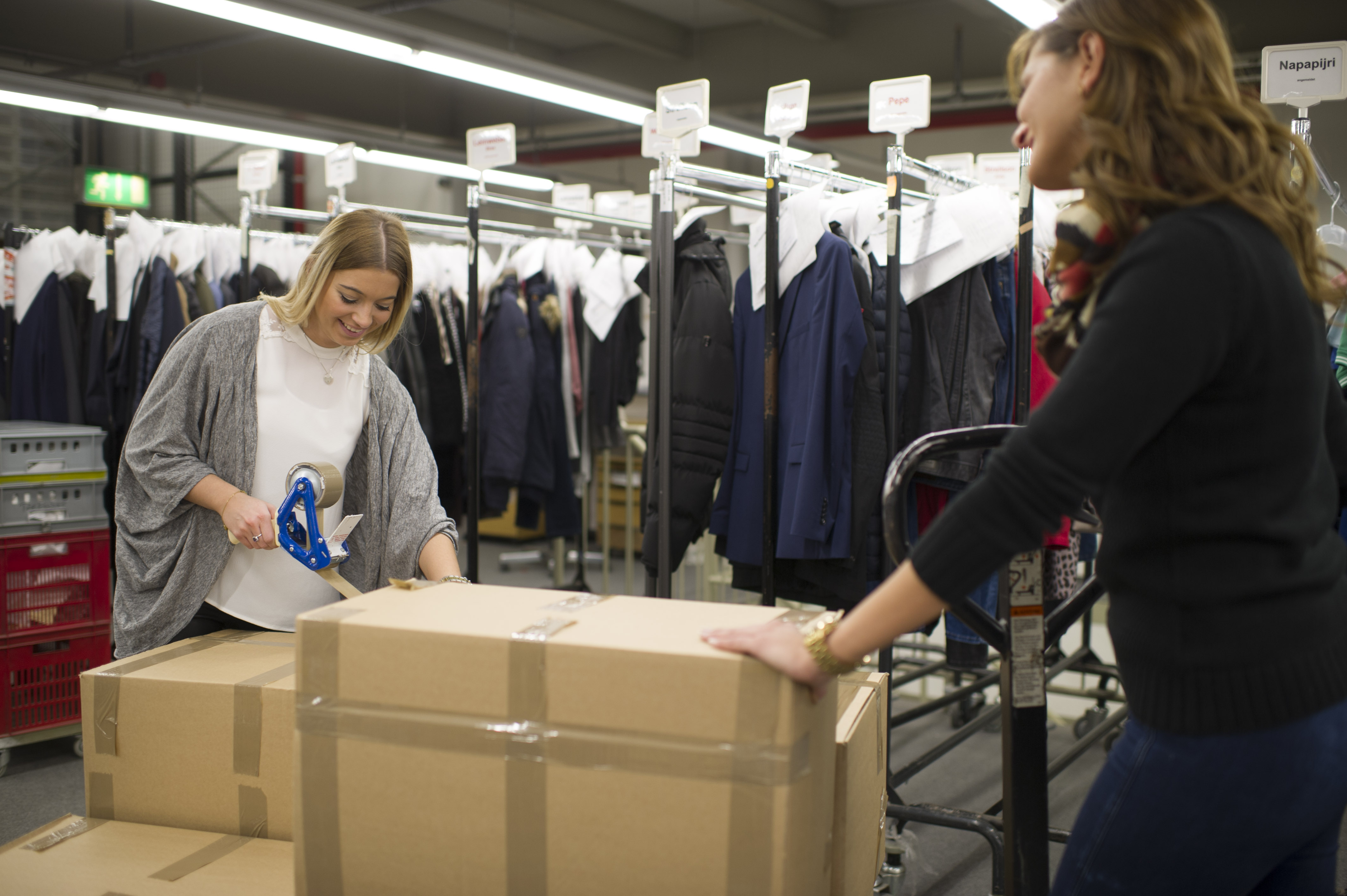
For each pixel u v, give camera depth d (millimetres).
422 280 4391
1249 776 871
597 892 1033
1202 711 873
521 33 8312
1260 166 893
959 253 2453
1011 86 1071
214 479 1648
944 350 2512
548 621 1109
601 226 7504
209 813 1446
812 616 1142
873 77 7691
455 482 4430
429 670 1073
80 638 3033
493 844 1062
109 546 3100
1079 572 4598
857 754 1289
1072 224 942
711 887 999
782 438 2484
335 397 1774
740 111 8195
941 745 2701
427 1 6570
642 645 1019
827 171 2775
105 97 4469
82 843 1406
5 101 4262
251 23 3508
